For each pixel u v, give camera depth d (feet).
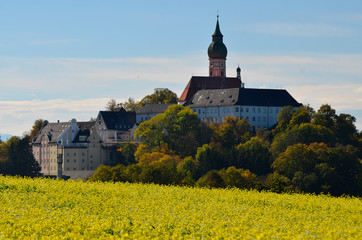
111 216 190.80
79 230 157.07
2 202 222.07
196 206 227.20
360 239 148.56
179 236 156.97
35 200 226.79
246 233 155.22
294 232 171.32
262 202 262.26
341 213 235.20
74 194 254.88
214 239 151.02
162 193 273.13
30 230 161.79
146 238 154.10
